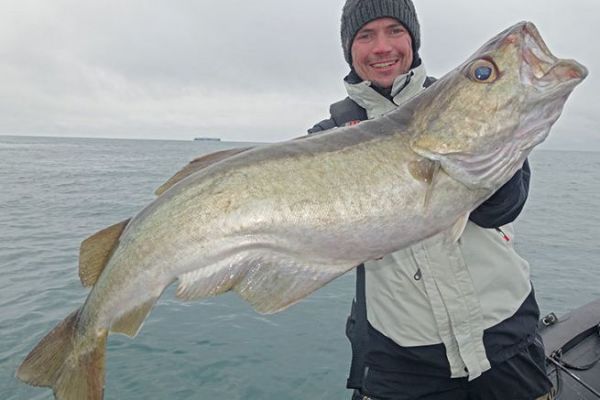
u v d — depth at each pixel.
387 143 0.78
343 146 0.78
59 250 3.83
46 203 6.41
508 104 0.73
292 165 0.78
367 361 1.07
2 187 8.15
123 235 0.82
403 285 0.97
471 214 0.84
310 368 2.02
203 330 2.37
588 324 1.54
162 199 0.80
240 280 0.79
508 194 0.79
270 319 2.51
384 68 1.06
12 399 1.74
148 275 0.79
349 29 1.09
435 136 0.75
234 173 0.78
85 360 0.83
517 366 0.96
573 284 3.07
